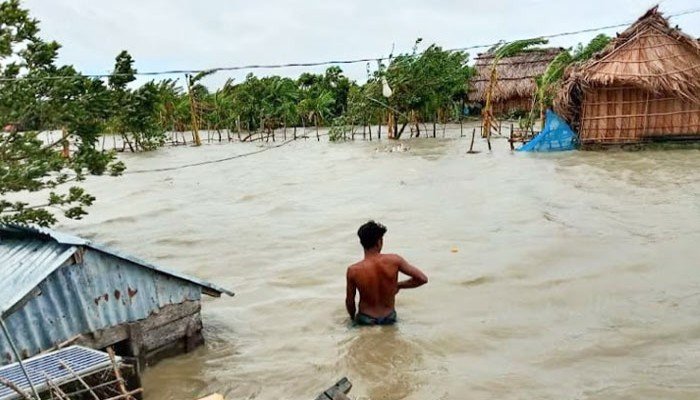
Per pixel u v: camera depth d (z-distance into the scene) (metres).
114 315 5.54
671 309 6.64
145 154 29.20
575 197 12.68
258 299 7.84
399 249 9.70
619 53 20.14
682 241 9.00
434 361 5.79
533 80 37.09
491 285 7.80
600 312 6.70
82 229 12.60
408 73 28.03
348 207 13.28
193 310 6.21
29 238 6.15
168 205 14.82
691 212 10.70
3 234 6.49
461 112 39.91
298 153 26.06
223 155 27.11
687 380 5.13
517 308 6.99
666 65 19.23
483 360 5.76
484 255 9.07
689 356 5.56
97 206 15.17
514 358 5.75
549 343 6.02
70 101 7.88
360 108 30.17
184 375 5.72
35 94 7.64
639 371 5.34
